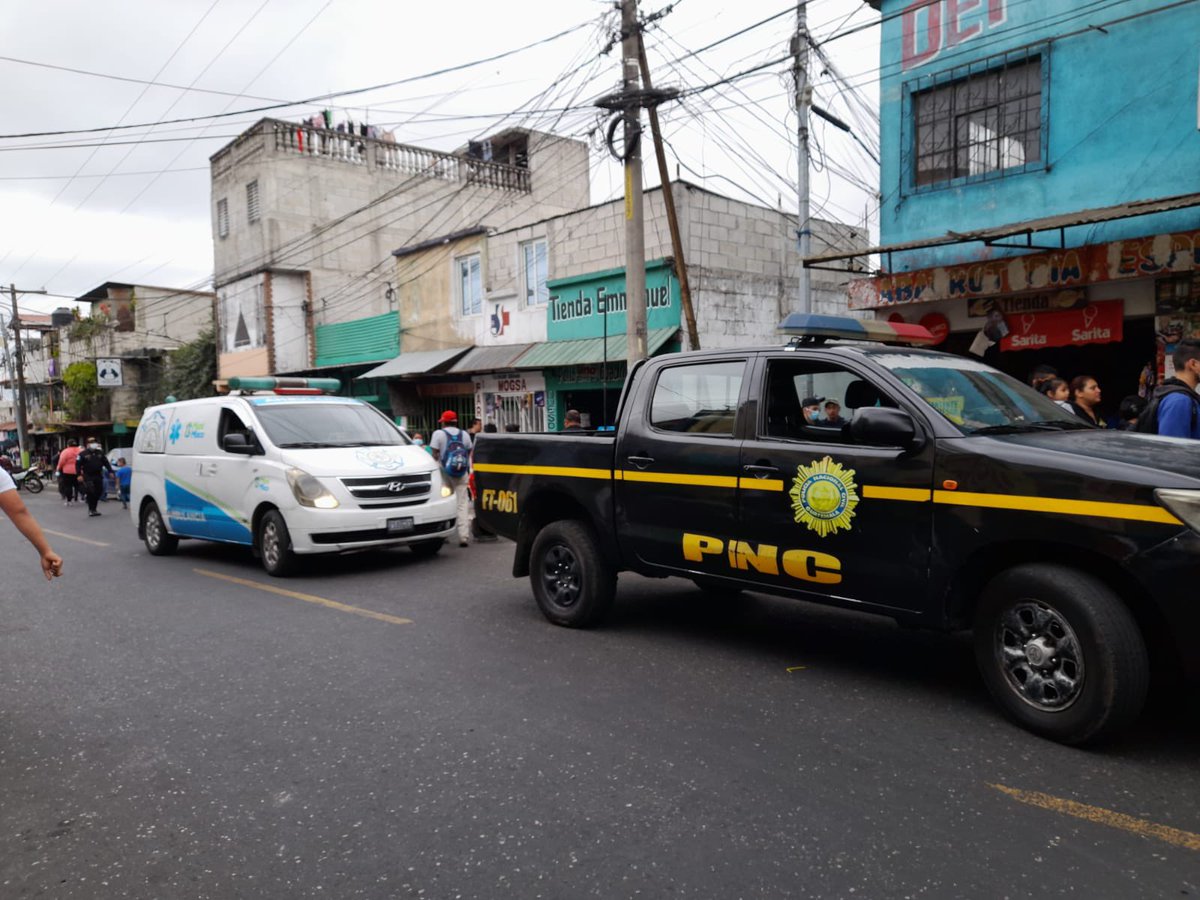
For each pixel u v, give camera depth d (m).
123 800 3.57
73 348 43.62
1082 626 3.64
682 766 3.70
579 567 6.02
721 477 5.07
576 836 3.12
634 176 11.39
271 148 25.02
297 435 9.16
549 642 5.77
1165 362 9.67
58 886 2.91
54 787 3.73
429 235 27.47
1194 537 3.37
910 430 4.17
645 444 5.54
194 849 3.13
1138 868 2.81
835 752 3.81
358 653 5.66
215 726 4.41
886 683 4.75
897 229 12.10
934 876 2.78
